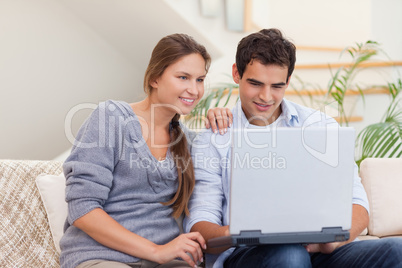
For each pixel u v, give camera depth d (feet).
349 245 4.77
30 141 13.16
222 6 12.02
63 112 13.51
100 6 12.69
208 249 4.74
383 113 11.42
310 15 12.09
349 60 11.92
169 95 5.02
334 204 4.12
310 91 11.41
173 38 5.06
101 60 13.88
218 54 12.48
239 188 4.06
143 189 4.98
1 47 12.48
